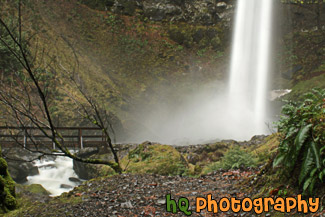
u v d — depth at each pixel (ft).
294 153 13.32
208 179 24.04
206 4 143.02
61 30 105.29
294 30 134.00
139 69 111.96
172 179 23.15
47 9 109.70
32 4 100.42
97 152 43.37
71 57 91.86
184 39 129.59
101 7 130.52
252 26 132.57
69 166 43.04
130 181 21.48
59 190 34.09
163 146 32.94
